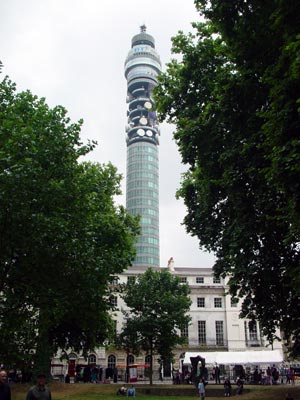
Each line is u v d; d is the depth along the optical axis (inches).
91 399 1105.4
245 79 622.2
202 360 1389.0
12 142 648.4
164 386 1497.3
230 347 2787.9
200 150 829.8
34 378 1115.9
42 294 687.1
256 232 740.7
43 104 1025.5
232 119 698.2
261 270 786.8
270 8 527.8
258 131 650.8
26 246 655.1
